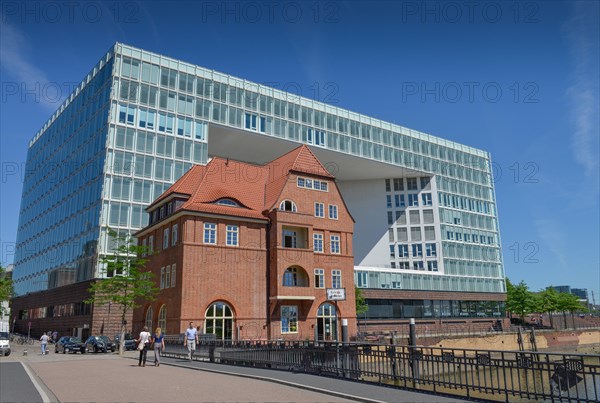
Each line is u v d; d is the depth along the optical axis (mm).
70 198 64312
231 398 12938
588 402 10602
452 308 82500
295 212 40406
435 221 85125
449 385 13414
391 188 88500
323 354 18266
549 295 87500
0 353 34031
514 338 61312
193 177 41969
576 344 70062
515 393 11891
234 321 36531
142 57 60031
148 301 41062
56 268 65000
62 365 24625
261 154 75000
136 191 55750
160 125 59312
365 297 71375
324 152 74188
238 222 38594
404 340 50094
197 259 35812
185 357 28578
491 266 92000
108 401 12602
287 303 39062
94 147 58781
